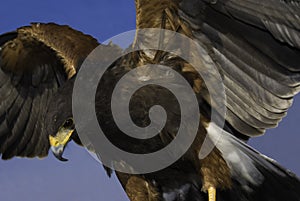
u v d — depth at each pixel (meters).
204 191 16.97
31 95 19.88
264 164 16.94
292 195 16.98
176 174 17.22
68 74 18.53
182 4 16.06
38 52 19.08
